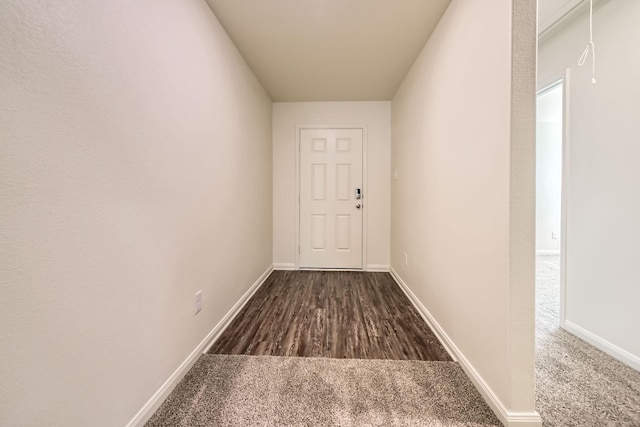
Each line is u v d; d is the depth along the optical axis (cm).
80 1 83
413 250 252
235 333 191
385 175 358
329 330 197
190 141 149
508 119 110
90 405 88
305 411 119
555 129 491
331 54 236
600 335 173
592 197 179
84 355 86
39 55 72
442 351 169
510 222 110
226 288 202
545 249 498
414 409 121
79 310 84
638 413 118
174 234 134
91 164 88
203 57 165
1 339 65
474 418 116
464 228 151
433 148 201
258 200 292
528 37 107
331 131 359
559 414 117
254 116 274
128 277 104
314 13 182
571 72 192
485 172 129
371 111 355
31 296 71
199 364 154
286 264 369
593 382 139
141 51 110
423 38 212
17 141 67
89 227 87
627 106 159
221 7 175
